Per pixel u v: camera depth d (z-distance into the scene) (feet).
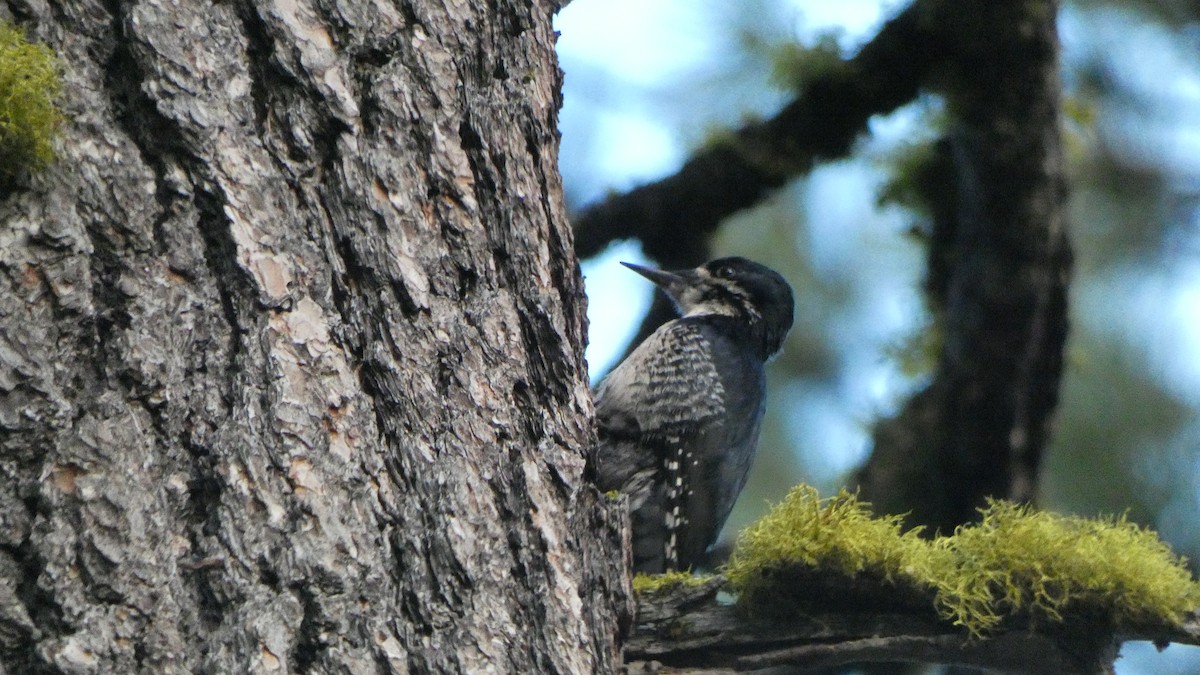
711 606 21.18
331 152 17.24
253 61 17.11
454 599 16.16
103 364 15.56
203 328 16.02
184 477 15.51
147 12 16.44
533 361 18.19
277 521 15.55
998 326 34.78
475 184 18.25
